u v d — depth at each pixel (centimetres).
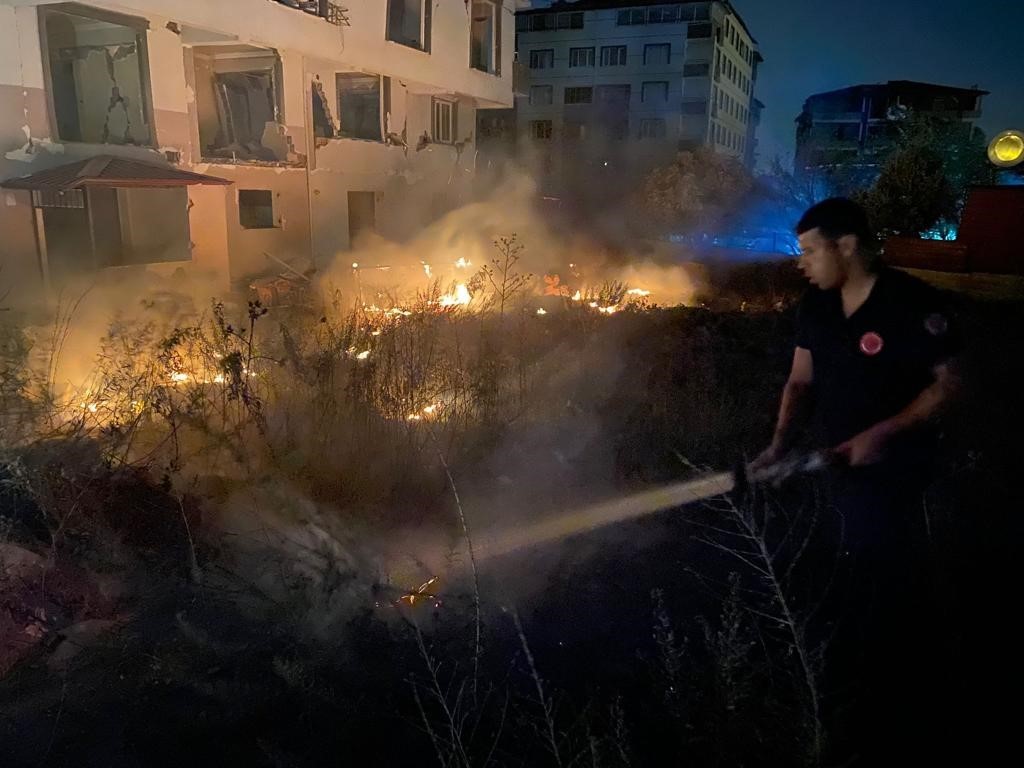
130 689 293
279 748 266
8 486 380
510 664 314
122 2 1140
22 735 272
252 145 1673
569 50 5278
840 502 302
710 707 263
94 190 1216
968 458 488
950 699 271
